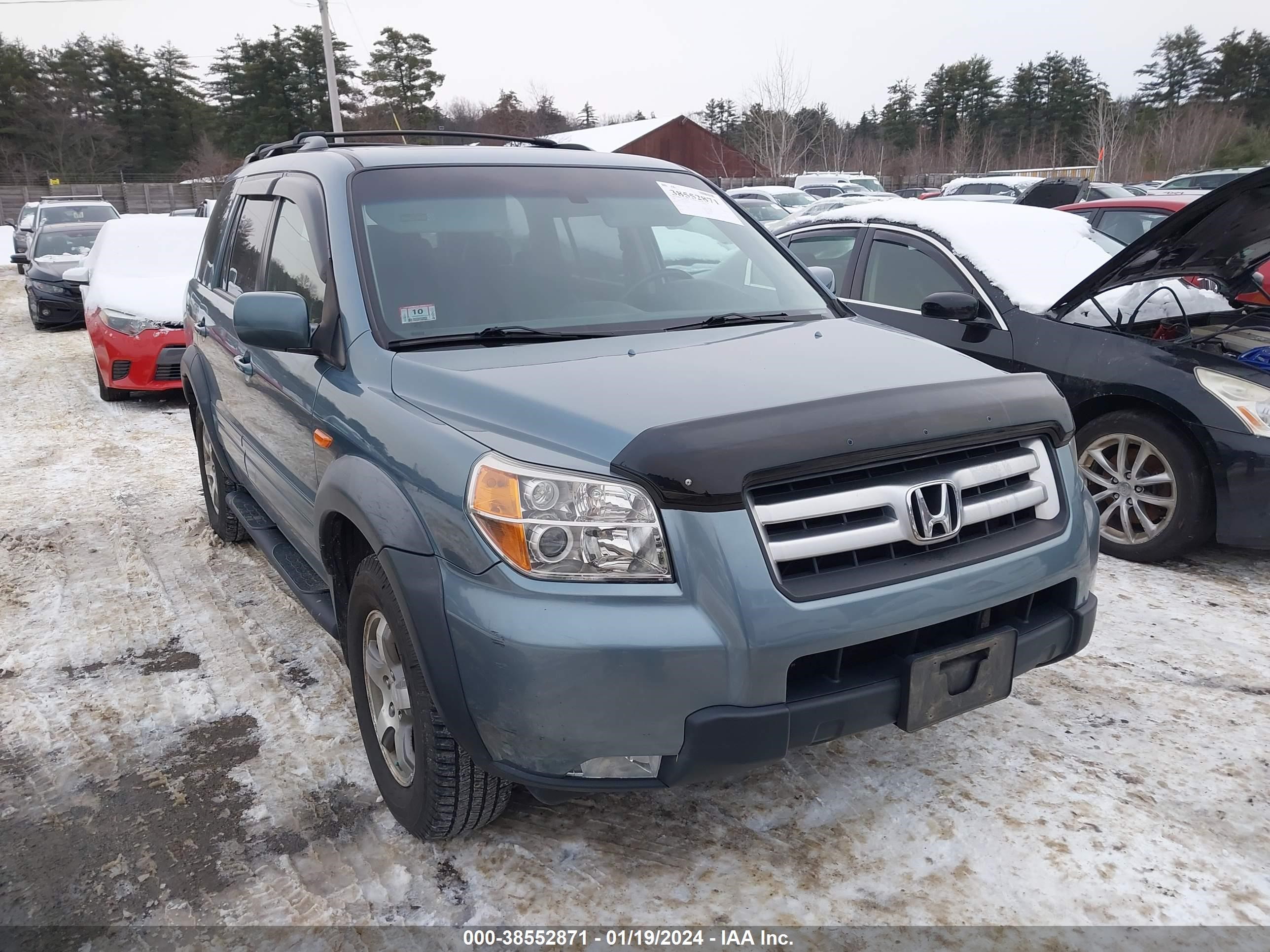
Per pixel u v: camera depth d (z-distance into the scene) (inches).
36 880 98.6
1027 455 97.6
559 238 126.9
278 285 135.6
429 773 93.0
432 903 93.7
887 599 84.0
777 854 99.3
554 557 81.3
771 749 81.5
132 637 155.3
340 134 154.9
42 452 277.4
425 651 86.7
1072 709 126.8
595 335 114.1
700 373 97.9
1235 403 158.2
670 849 100.5
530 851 100.7
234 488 185.3
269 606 166.2
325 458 112.8
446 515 86.6
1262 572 172.2
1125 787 109.6
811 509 83.4
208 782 115.0
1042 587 94.3
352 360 109.2
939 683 88.7
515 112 3191.4
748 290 133.0
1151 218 311.6
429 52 2556.6
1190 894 92.7
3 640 154.9
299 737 124.4
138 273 362.6
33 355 458.9
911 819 104.3
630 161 148.4
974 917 90.3
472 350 107.5
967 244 200.2
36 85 2620.6
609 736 80.8
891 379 96.9
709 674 79.8
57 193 1888.5
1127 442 174.6
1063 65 2689.5
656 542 80.4
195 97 2802.7
